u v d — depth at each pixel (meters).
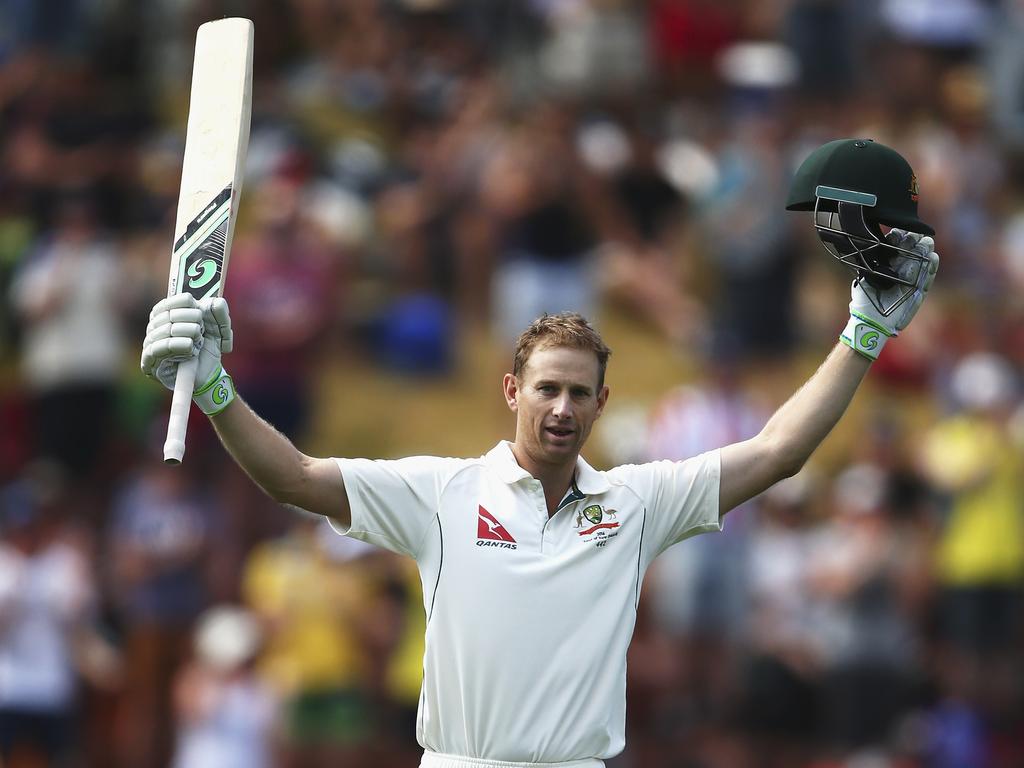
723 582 47.06
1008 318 61.12
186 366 18.89
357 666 44.47
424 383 58.62
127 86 63.69
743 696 46.66
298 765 43.75
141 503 49.38
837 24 65.38
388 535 19.64
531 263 54.94
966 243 64.31
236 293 51.97
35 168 58.44
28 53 62.41
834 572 47.38
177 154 60.81
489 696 19.25
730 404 48.44
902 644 47.28
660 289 60.22
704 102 66.62
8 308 56.62
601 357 19.61
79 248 52.69
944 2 69.62
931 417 58.47
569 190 55.97
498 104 62.84
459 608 19.39
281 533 50.84
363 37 68.38
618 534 19.75
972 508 48.78
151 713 48.06
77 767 46.75
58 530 46.75
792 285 57.25
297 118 64.12
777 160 57.81
